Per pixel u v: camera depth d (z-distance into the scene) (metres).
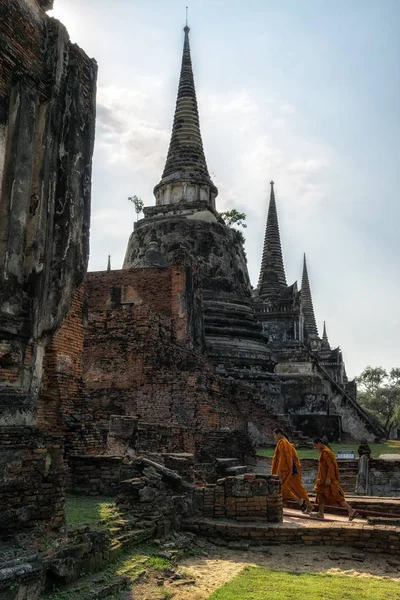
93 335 22.20
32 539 7.82
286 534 11.40
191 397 21.34
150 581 8.64
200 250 38.09
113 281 28.27
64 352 14.81
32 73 9.02
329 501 12.88
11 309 8.27
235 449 21.53
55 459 8.46
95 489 13.09
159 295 27.53
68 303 9.30
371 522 11.89
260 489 12.13
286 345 47.97
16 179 8.52
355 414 41.47
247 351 35.41
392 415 82.00
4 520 7.59
